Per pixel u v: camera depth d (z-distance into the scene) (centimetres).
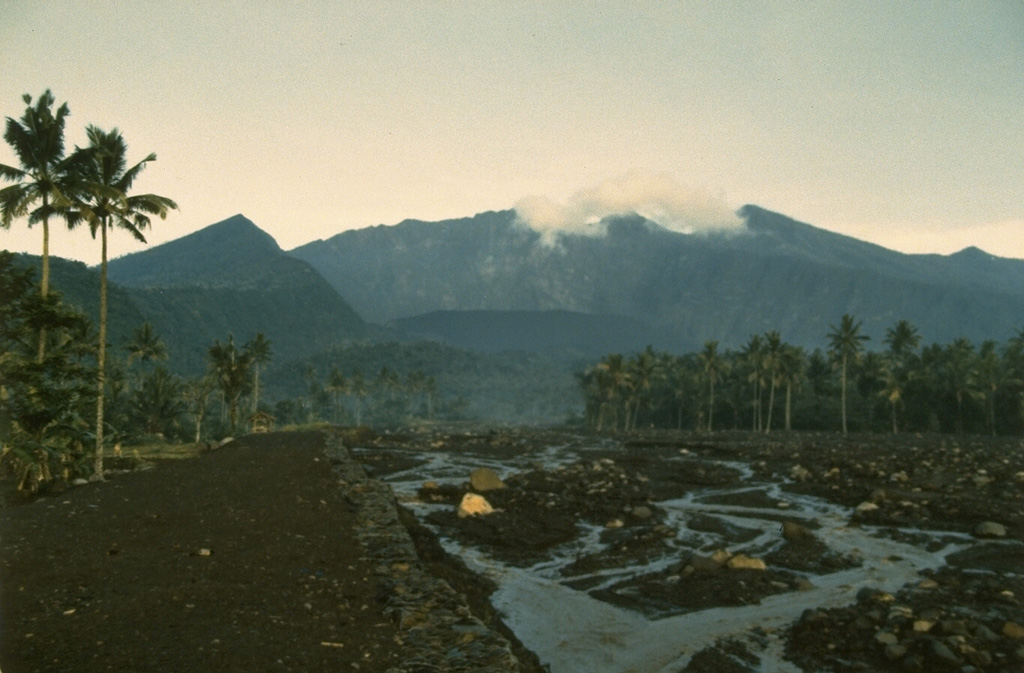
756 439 9412
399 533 2102
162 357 9088
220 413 12725
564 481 4400
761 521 3173
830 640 1589
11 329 3644
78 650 990
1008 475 3922
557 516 3281
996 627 1602
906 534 2766
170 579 1384
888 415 11569
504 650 1127
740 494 4006
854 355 10950
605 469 5041
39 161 3195
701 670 1480
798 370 12344
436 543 2608
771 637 1666
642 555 2534
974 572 2173
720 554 2355
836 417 12006
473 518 3184
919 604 1830
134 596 1245
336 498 2764
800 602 1930
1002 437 9244
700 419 13938
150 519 2025
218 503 2375
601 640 1678
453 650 1124
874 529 2892
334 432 8881
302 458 4234
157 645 1024
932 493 3534
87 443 3388
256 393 11088
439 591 1468
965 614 1719
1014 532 2683
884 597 1862
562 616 1866
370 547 1886
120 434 4659
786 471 4972
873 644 1545
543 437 10912
